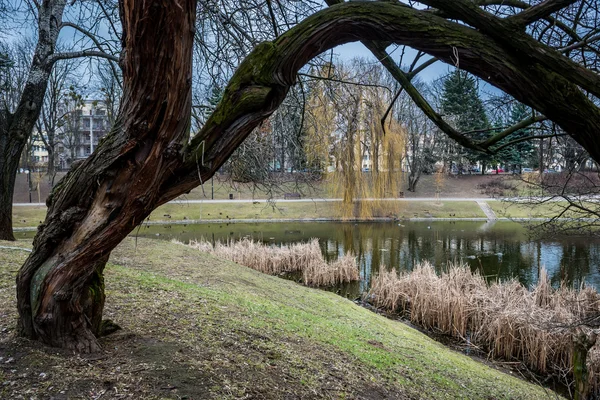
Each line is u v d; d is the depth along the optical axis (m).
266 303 5.71
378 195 23.89
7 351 2.36
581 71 1.65
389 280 9.88
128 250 8.08
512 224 24.62
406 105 22.38
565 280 9.13
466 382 4.58
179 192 2.06
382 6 1.76
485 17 1.67
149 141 1.91
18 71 12.12
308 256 12.83
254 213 26.98
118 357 2.55
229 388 2.48
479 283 8.91
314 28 1.77
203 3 3.47
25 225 23.02
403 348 5.39
